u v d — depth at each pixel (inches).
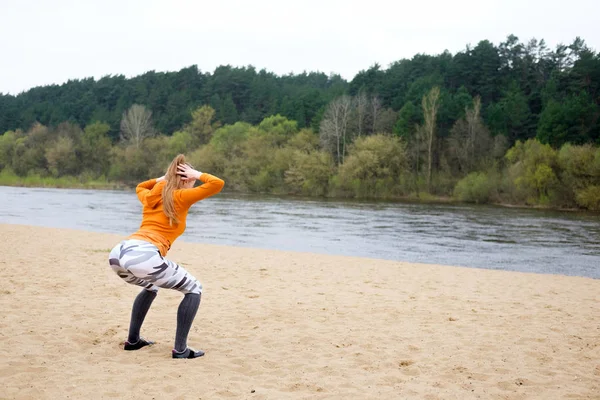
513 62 3791.8
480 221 1314.0
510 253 761.0
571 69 3287.4
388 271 477.4
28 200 1828.2
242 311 274.7
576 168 1889.8
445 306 305.3
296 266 487.8
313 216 1385.3
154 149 3656.5
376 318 267.3
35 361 179.6
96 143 3774.6
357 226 1138.0
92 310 260.8
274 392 157.6
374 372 181.2
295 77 6683.1
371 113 3233.3
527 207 1961.1
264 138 3270.2
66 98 5753.0
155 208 180.9
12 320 234.1
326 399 153.8
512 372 184.5
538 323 264.8
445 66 3892.7
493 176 2245.3
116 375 167.8
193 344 208.5
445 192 2491.4
